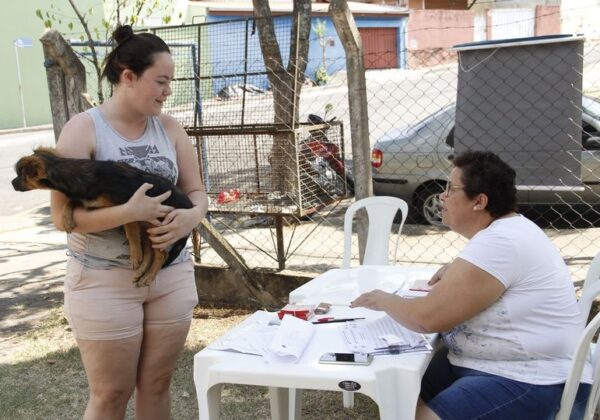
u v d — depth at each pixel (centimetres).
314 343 266
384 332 273
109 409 283
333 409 396
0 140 2089
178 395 421
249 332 279
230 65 709
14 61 2431
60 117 529
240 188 599
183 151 304
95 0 1866
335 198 610
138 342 282
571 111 468
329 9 455
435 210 795
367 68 897
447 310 254
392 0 3359
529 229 262
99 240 270
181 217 273
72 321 276
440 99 1422
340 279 360
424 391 290
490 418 248
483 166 269
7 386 443
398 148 796
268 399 411
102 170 259
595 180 686
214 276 564
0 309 598
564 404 249
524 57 474
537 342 253
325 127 621
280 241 565
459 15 3203
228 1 2711
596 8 3036
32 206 1135
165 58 270
